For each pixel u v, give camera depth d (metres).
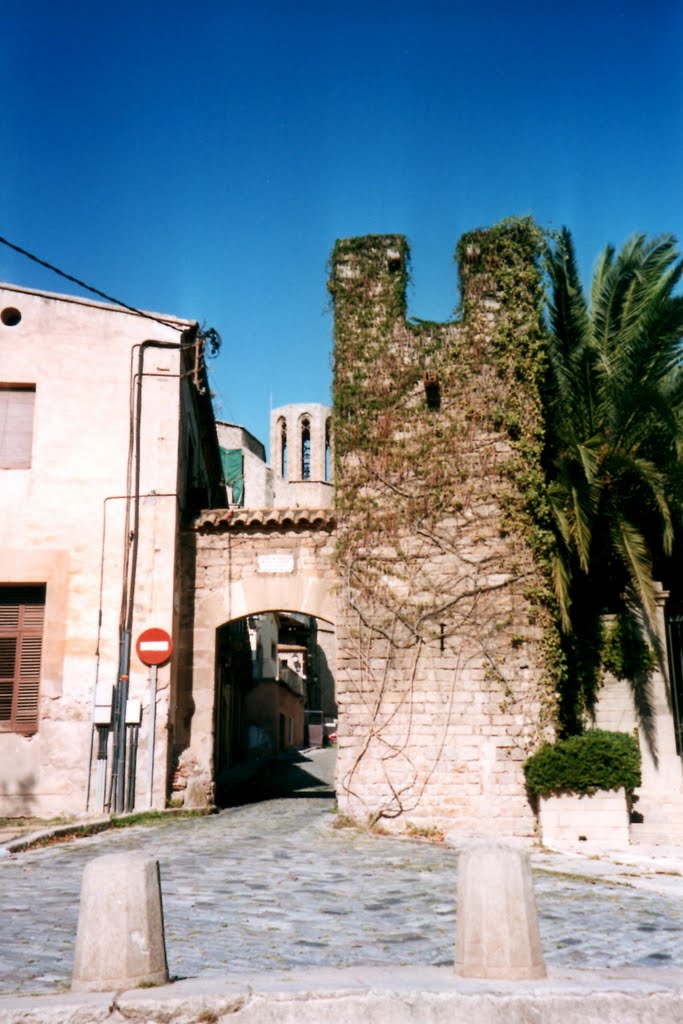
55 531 17.19
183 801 16.53
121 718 16.33
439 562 15.92
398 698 15.52
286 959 6.57
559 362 16.70
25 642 16.98
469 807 14.88
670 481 16.27
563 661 15.19
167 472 17.53
